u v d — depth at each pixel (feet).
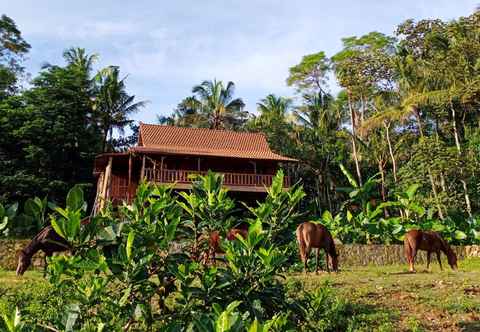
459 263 58.39
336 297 27.53
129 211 14.39
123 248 11.61
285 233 15.44
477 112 110.42
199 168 82.28
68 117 104.06
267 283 13.88
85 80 112.37
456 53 98.68
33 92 106.11
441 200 87.15
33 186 92.32
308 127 134.82
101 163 88.38
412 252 42.88
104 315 12.86
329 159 128.47
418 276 38.47
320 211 117.50
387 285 32.96
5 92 112.78
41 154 96.07
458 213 87.25
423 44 112.06
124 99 131.03
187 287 12.64
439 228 66.39
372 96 122.93
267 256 12.51
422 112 119.75
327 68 134.72
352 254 57.82
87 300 12.05
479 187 93.71
